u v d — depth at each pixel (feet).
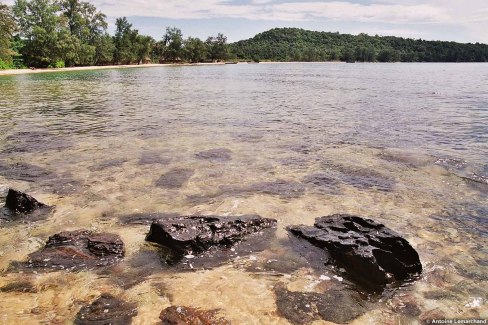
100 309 17.66
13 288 19.19
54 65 292.61
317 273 21.22
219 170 39.73
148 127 62.08
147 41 433.48
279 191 34.06
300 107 88.33
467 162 42.50
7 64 253.24
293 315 17.65
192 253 22.82
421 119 70.33
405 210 30.22
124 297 18.63
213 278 20.53
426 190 34.55
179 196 32.58
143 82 176.14
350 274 21.16
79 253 22.18
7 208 29.07
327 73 290.76
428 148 48.80
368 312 18.07
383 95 116.26
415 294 19.54
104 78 204.13
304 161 43.29
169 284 19.85
